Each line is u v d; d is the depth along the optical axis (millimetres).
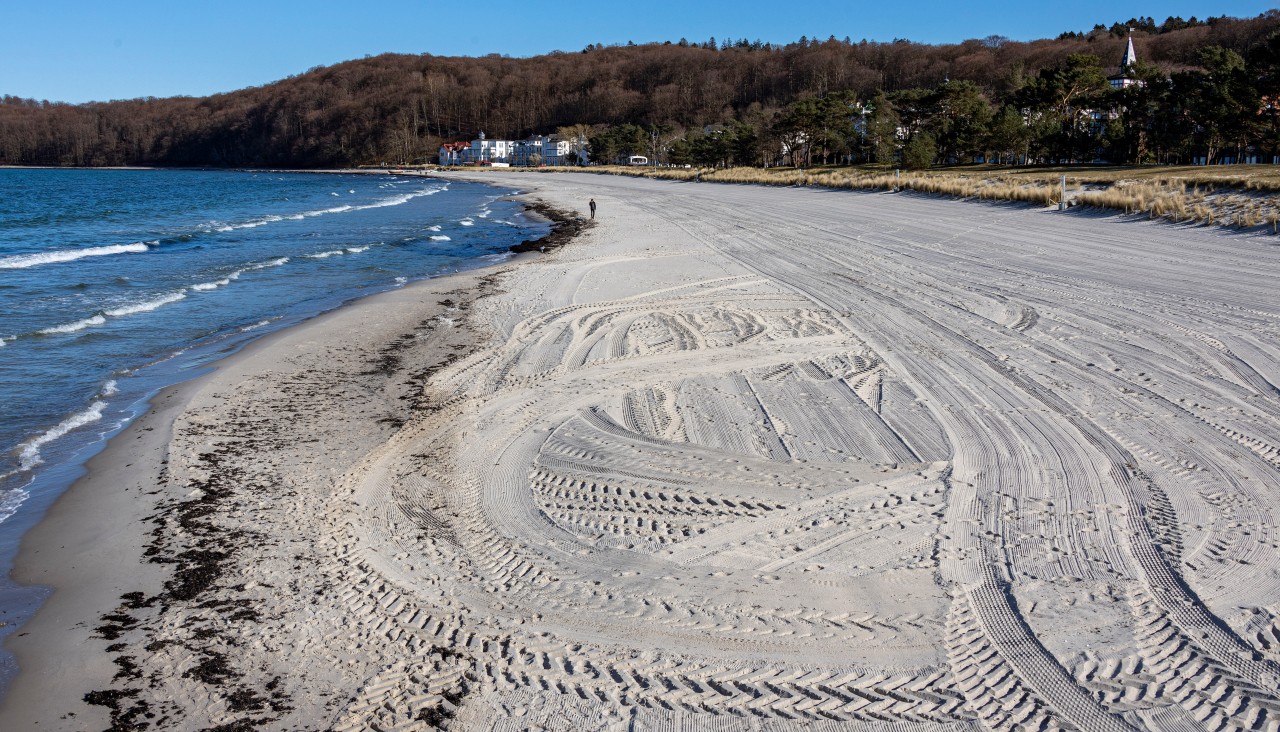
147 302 18250
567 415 10070
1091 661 5047
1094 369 10938
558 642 5516
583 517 7344
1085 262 18938
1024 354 11781
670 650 5367
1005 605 5676
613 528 7102
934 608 5688
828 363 11781
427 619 5875
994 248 22000
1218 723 4496
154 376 12516
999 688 4875
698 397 10508
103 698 5164
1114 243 21469
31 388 11812
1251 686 4766
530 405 10562
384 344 14398
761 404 10109
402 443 9508
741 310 15562
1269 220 21562
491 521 7371
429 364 13008
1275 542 6309
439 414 10469
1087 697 4750
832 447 8633
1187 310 13859
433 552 6859
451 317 16438
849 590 5957
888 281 17969
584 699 4945
